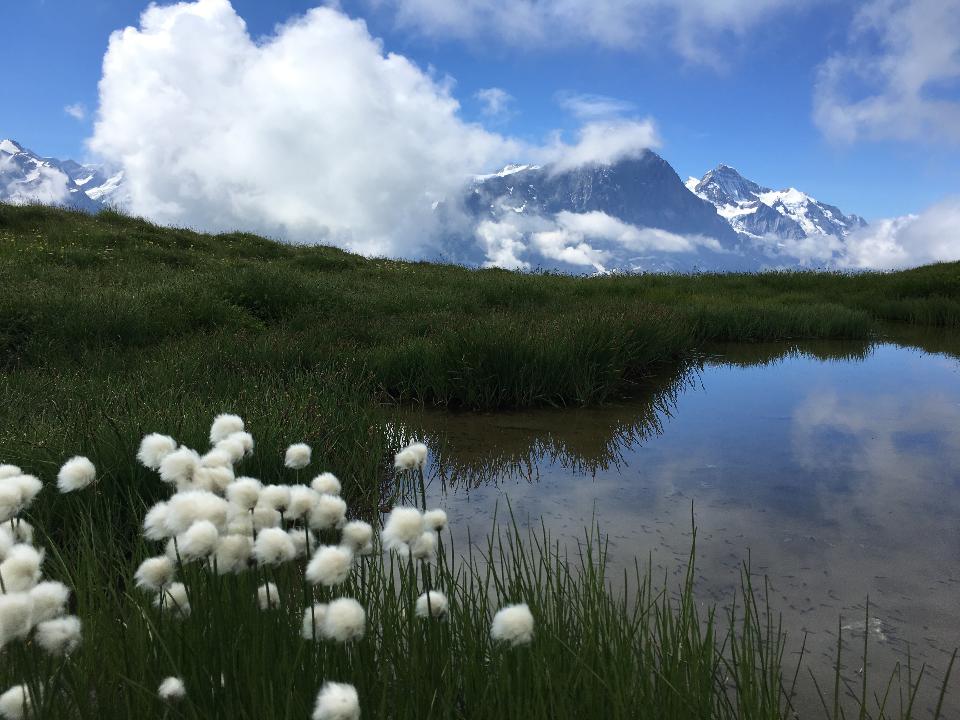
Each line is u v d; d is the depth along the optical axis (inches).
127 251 552.1
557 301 470.6
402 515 56.9
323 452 151.3
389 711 59.6
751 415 238.1
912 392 277.9
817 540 126.5
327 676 60.7
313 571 48.0
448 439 204.1
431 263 884.0
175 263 556.1
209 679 56.8
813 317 481.7
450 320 335.0
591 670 59.5
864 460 181.6
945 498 150.5
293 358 253.4
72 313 263.0
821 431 213.8
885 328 529.3
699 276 823.7
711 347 428.1
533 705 58.9
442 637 66.9
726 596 104.1
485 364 251.6
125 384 186.9
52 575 87.4
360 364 264.8
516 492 154.9
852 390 283.1
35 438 130.3
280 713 54.9
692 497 151.6
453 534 128.5
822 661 86.6
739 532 130.3
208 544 53.0
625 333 312.0
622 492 155.0
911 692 80.3
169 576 55.1
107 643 61.1
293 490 61.6
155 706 56.1
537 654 61.3
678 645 69.4
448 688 58.1
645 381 307.6
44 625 47.8
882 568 114.6
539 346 262.4
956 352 400.2
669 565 114.8
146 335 274.8
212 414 155.0
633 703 62.1
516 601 78.1
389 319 368.5
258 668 55.6
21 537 63.9
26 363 229.5
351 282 526.0
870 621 96.9
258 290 360.8
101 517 106.0
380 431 181.0
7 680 56.4
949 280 628.4
